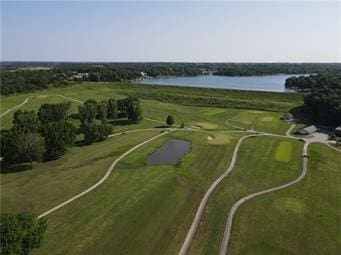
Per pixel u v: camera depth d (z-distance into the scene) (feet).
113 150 236.43
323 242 124.98
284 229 132.98
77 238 126.00
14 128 231.50
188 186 173.78
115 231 131.13
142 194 163.12
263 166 202.59
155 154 229.86
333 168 201.05
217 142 254.27
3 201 157.69
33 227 103.04
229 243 123.65
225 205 152.97
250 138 266.98
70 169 199.72
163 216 142.82
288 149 237.04
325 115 325.83
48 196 162.40
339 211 148.56
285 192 167.02
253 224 136.56
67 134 225.56
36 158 205.46
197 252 118.62
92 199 158.40
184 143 256.11
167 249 120.37
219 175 188.75
